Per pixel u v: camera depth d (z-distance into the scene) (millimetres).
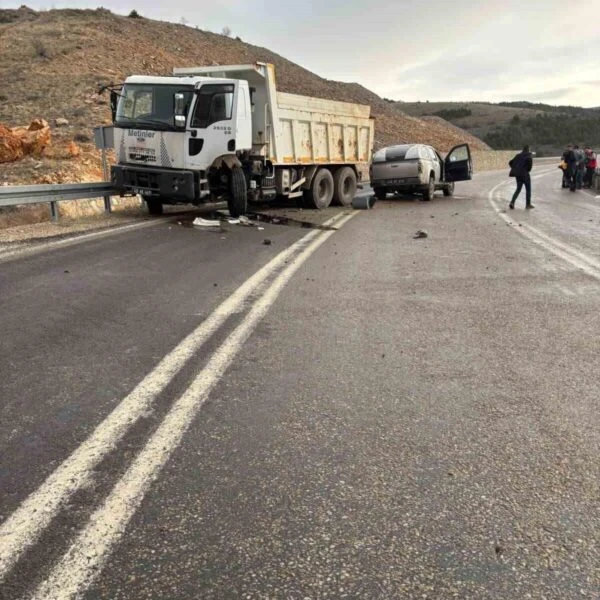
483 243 9984
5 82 28719
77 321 5008
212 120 11047
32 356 4148
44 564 2080
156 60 37969
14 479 2607
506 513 2428
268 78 12734
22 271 6898
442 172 20984
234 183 11844
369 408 3400
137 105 11328
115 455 2828
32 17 44688
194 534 2256
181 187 10922
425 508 2453
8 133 18016
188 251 8633
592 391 3688
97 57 34188
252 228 11453
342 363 4121
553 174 41875
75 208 13094
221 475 2670
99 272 7000
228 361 4109
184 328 4871
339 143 16422
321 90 56625
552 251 9125
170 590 1969
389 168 19000
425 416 3311
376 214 15031
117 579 2014
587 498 2543
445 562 2129
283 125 13625
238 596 1949
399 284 6730
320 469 2738
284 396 3547
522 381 3842
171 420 3197
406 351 4402
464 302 5906
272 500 2484
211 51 47938
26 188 10109
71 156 18562
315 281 6824
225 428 3125
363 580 2031
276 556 2143
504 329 4992
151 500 2469
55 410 3303
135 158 11398
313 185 15555
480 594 1978
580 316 5406
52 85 28547
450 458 2861
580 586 2023
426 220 13633
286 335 4734
